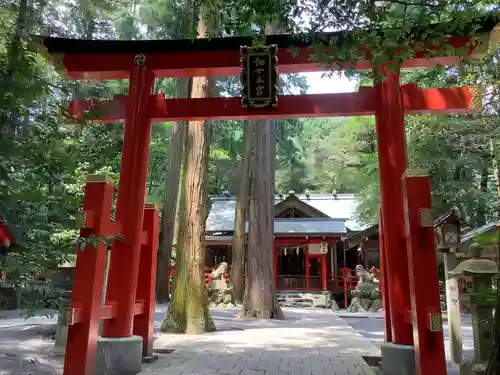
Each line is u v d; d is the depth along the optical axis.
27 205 3.60
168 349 7.54
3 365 6.09
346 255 28.41
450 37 5.24
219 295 21.45
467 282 6.25
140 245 6.32
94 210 5.15
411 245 5.01
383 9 3.81
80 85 7.25
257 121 15.89
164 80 19.97
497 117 9.73
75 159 4.01
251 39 6.46
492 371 2.81
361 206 23.77
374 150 21.11
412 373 5.28
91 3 9.18
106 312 5.47
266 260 14.95
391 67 4.07
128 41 6.55
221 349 7.69
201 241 10.52
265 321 13.45
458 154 16.36
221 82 21.75
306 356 7.04
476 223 17.95
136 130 6.42
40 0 4.67
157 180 26.97
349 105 6.45
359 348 7.89
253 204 15.34
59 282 7.17
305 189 35.28
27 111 3.75
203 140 10.79
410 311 5.40
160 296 21.58
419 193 5.10
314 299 22.58
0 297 14.17
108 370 5.50
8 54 3.76
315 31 4.04
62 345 7.24
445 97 6.37
